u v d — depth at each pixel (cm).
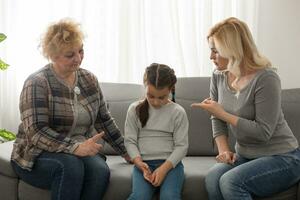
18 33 301
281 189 194
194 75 295
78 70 218
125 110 264
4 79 304
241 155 210
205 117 259
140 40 293
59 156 198
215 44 203
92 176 202
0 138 287
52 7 297
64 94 207
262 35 300
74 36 198
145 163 210
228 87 213
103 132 212
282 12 296
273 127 194
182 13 293
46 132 198
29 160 202
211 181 198
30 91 201
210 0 286
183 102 263
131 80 298
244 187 187
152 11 294
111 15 297
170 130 219
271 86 195
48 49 200
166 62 297
